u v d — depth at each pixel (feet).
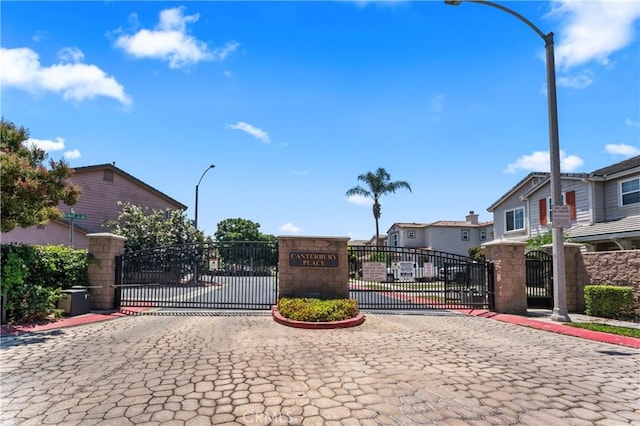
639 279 37.29
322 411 14.96
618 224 62.39
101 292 39.75
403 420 14.29
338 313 33.17
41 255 35.86
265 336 27.91
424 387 17.69
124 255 41.81
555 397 16.81
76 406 15.34
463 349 25.23
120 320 34.14
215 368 20.15
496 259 43.14
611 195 68.03
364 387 17.56
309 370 19.94
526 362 22.39
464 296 45.73
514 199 90.48
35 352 23.15
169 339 26.68
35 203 32.37
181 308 40.98
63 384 17.78
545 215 80.18
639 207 62.95
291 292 41.06
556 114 39.19
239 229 255.91
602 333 30.50
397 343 26.48
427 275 45.42
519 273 42.34
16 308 32.30
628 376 19.94
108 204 90.38
